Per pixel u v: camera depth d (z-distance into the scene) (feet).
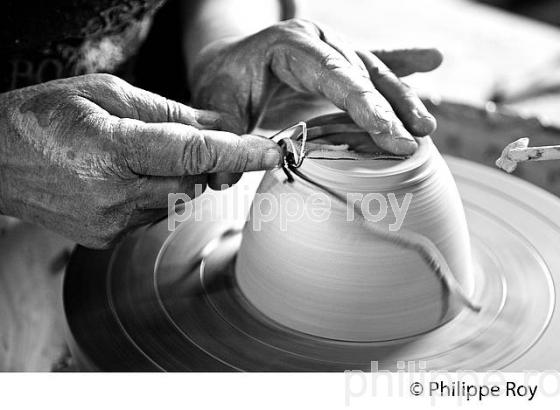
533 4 8.92
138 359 3.05
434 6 7.34
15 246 4.08
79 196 3.07
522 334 3.07
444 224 3.01
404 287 2.93
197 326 3.18
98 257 3.62
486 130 4.63
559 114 5.53
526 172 4.63
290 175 3.05
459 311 3.14
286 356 2.97
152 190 3.12
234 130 3.61
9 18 3.77
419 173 2.97
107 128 3.00
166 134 2.95
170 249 3.63
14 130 3.12
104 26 3.97
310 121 3.31
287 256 3.02
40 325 3.84
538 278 3.39
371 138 3.18
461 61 6.32
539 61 6.33
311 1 7.36
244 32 4.35
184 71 4.59
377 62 3.49
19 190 3.21
